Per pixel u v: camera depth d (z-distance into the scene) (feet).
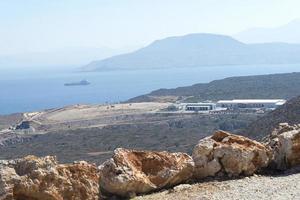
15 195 55.67
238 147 71.15
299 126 86.22
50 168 58.59
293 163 74.33
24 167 58.65
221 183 66.44
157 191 64.54
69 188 58.23
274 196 57.98
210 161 70.23
